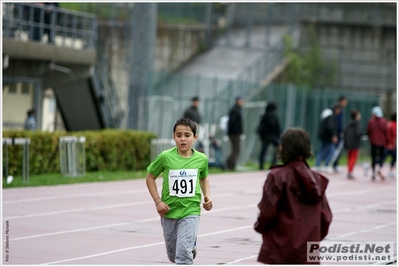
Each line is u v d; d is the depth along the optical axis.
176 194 20.14
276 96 79.25
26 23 57.12
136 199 40.47
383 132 59.34
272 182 17.00
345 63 111.06
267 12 120.25
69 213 34.44
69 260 23.80
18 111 60.78
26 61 61.03
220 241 28.22
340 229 32.16
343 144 64.81
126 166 58.50
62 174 50.06
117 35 90.06
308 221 16.95
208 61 109.31
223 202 40.84
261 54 111.25
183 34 108.88
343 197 45.72
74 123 71.12
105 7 90.25
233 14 122.00
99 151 56.03
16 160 48.03
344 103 64.56
